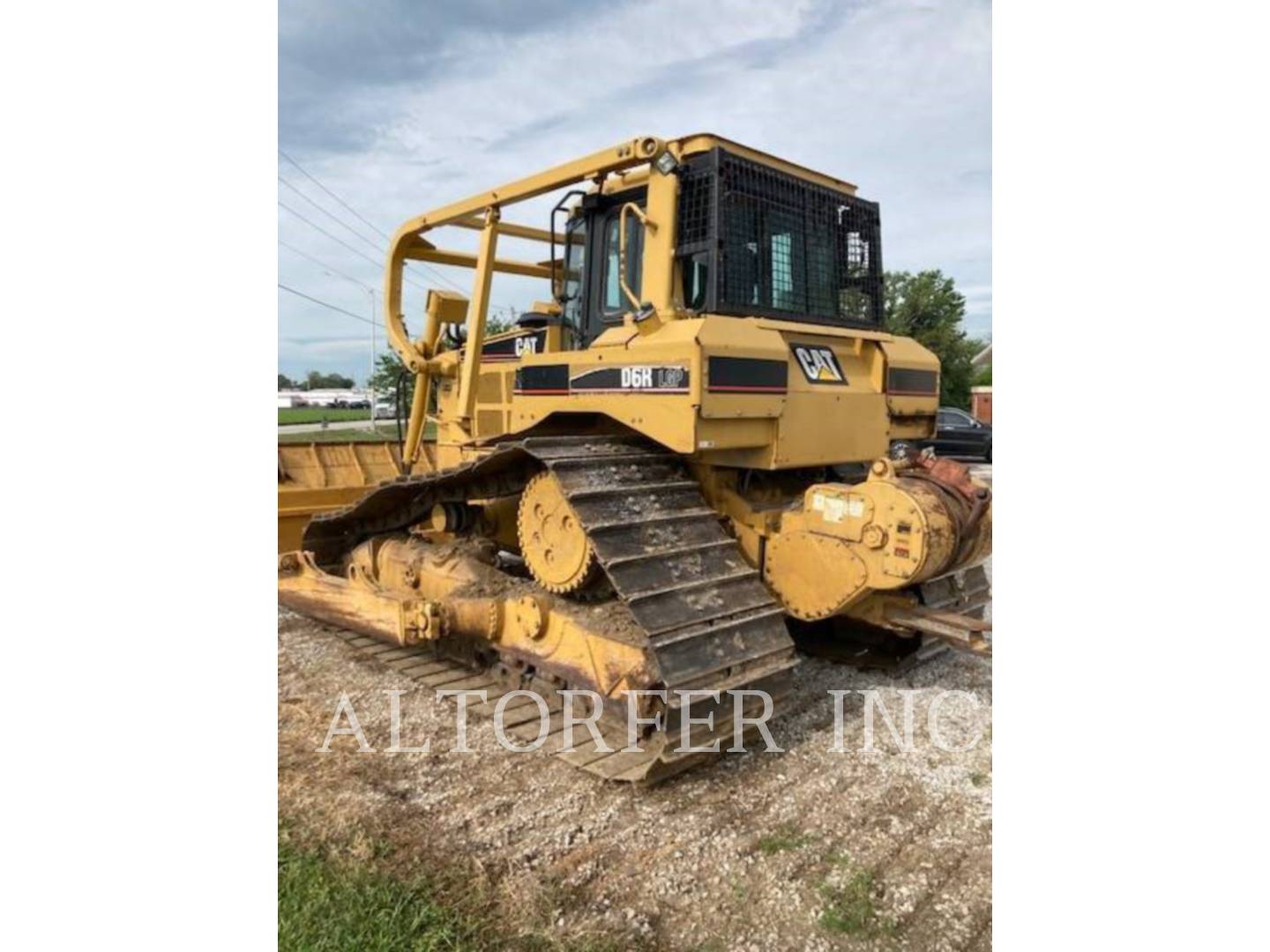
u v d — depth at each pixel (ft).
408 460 24.57
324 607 19.47
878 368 16.89
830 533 14.16
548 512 15.29
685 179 15.34
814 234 16.81
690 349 13.06
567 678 14.56
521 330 20.77
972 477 14.24
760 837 11.38
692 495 14.74
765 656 13.35
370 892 9.90
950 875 10.53
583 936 9.36
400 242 22.38
